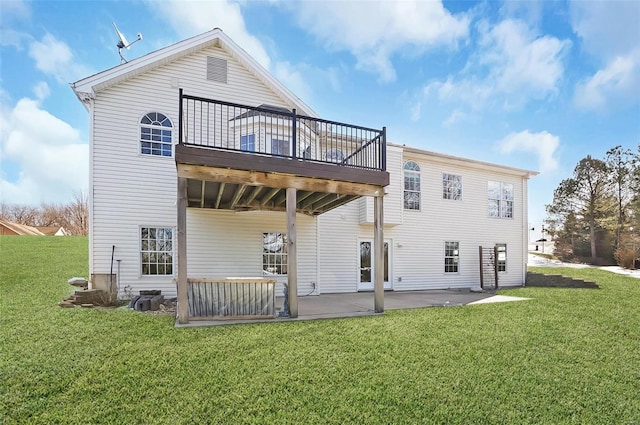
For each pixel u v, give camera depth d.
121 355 4.20
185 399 3.25
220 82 9.53
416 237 12.49
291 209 6.33
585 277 15.45
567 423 3.13
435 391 3.59
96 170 8.30
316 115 10.45
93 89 8.28
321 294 10.58
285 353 4.41
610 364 4.48
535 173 14.88
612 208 24.33
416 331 5.59
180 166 5.60
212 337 4.95
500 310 7.65
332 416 3.07
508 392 3.65
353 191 6.81
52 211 39.84
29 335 4.91
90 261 8.16
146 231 8.73
